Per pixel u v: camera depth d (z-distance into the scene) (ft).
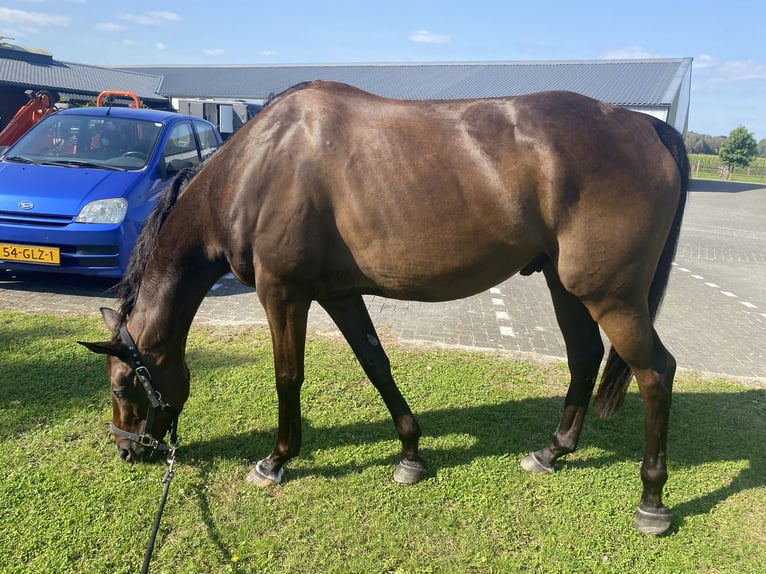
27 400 10.29
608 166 6.68
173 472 8.12
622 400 8.77
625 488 8.66
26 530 7.06
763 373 13.87
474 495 8.30
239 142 7.46
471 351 14.14
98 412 10.02
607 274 6.88
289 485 8.34
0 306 15.38
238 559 6.83
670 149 7.28
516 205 6.77
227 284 19.66
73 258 15.88
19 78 71.56
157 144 18.84
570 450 8.92
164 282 7.74
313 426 10.09
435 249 6.98
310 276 7.32
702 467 9.31
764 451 9.89
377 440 9.73
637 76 85.25
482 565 6.93
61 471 8.28
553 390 12.14
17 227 15.56
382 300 18.79
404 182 6.84
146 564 6.11
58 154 18.69
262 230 7.14
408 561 6.92
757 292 22.70
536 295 20.92
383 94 90.84
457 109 7.18
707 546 7.41
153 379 7.91
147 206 16.98
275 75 108.78
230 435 9.59
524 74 93.71
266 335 14.29
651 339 7.23
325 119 7.10
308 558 6.91
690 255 30.58
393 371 12.64
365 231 7.03
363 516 7.73
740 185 101.14
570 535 7.52
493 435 10.11
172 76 112.27
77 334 13.47
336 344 13.98
